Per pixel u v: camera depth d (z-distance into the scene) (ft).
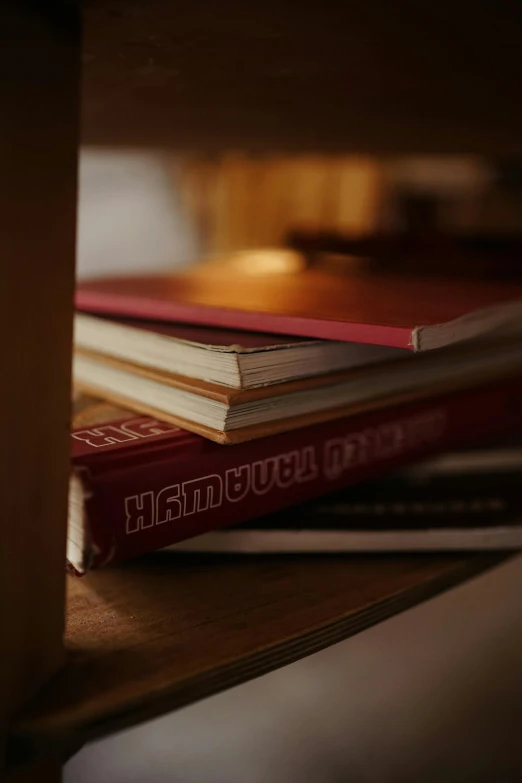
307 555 1.24
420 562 1.23
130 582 1.16
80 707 0.94
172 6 0.92
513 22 0.95
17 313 0.90
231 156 2.45
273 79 1.16
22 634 0.94
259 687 2.15
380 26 0.96
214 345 1.12
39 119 0.90
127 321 1.31
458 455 1.44
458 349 1.40
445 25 0.96
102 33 0.99
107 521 1.04
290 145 1.85
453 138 1.64
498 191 2.73
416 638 2.28
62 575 0.98
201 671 0.99
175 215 3.27
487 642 2.25
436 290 1.40
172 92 1.24
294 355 1.14
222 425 1.10
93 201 3.37
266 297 1.33
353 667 2.18
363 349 1.22
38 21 0.89
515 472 1.44
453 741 1.84
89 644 1.03
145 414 1.21
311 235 2.09
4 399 0.90
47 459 0.95
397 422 1.33
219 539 1.20
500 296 1.33
